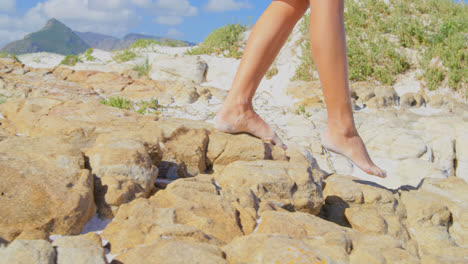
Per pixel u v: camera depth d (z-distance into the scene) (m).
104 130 2.90
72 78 7.20
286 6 2.53
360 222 2.57
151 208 1.81
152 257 1.31
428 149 5.36
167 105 6.51
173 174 2.70
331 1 2.22
